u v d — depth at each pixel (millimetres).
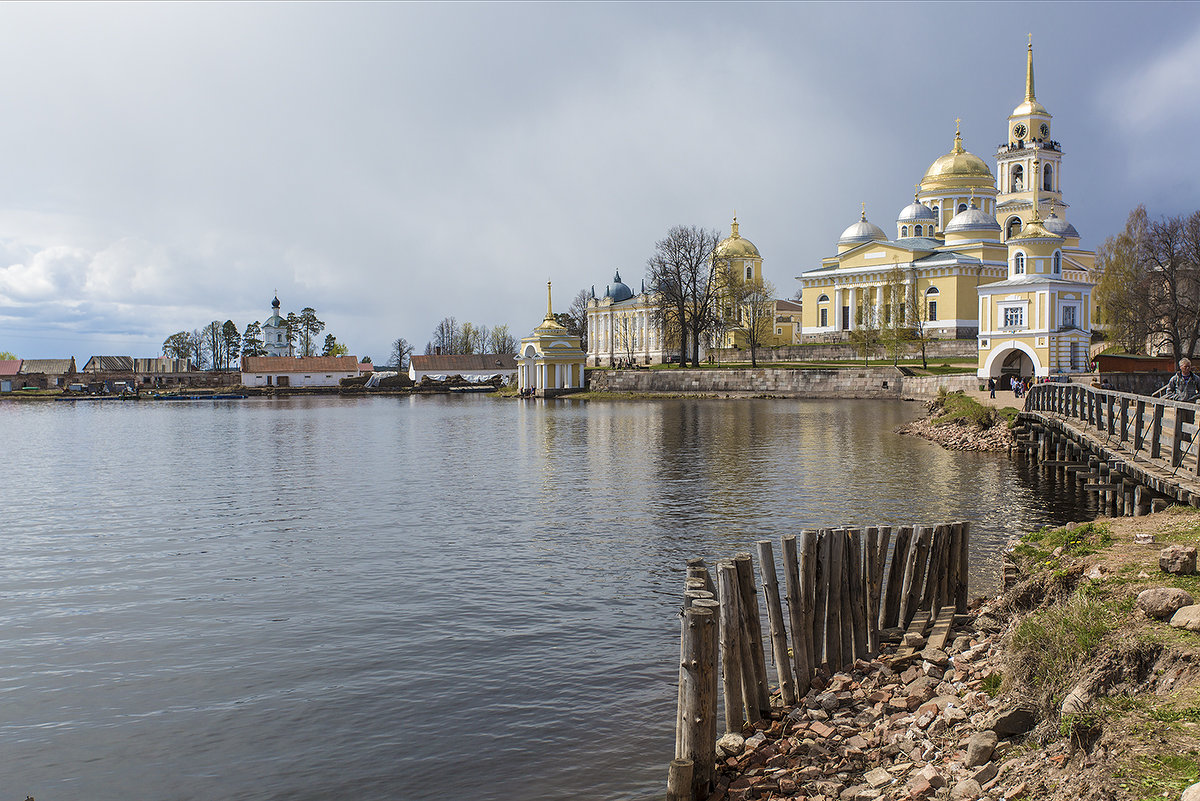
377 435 86500
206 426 104500
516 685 19344
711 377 147625
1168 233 107000
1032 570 19422
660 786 14781
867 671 17797
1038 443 54625
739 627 15562
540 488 47656
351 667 20734
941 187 168125
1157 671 12461
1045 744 12352
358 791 15078
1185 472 25734
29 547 34500
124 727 17812
